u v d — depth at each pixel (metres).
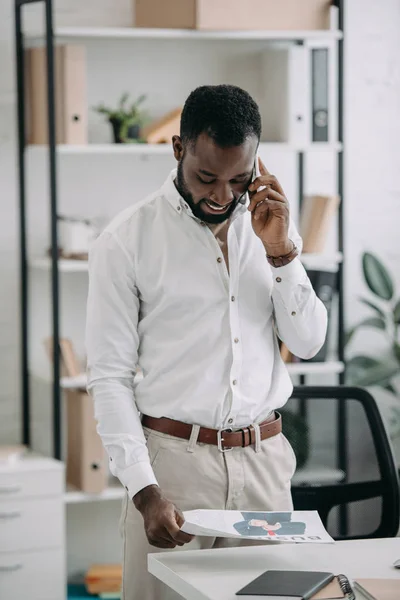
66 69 4.01
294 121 4.23
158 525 2.09
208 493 2.31
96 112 4.38
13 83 4.28
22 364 4.35
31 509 3.89
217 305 2.34
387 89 4.75
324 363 4.36
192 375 2.32
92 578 4.26
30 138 4.24
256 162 2.30
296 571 1.90
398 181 4.80
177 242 2.34
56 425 3.99
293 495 2.74
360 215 4.78
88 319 2.36
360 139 4.74
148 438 2.36
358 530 2.76
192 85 4.48
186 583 1.88
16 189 4.32
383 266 4.55
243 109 2.14
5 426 4.39
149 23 4.18
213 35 4.08
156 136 4.18
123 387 2.32
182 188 2.29
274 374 2.44
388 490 2.76
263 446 2.37
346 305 4.79
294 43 4.57
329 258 4.29
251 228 2.41
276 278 2.33
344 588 1.80
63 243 4.34
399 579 1.85
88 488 4.09
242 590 1.80
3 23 4.25
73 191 4.40
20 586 3.88
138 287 2.36
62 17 4.30
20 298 4.35
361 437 2.79
